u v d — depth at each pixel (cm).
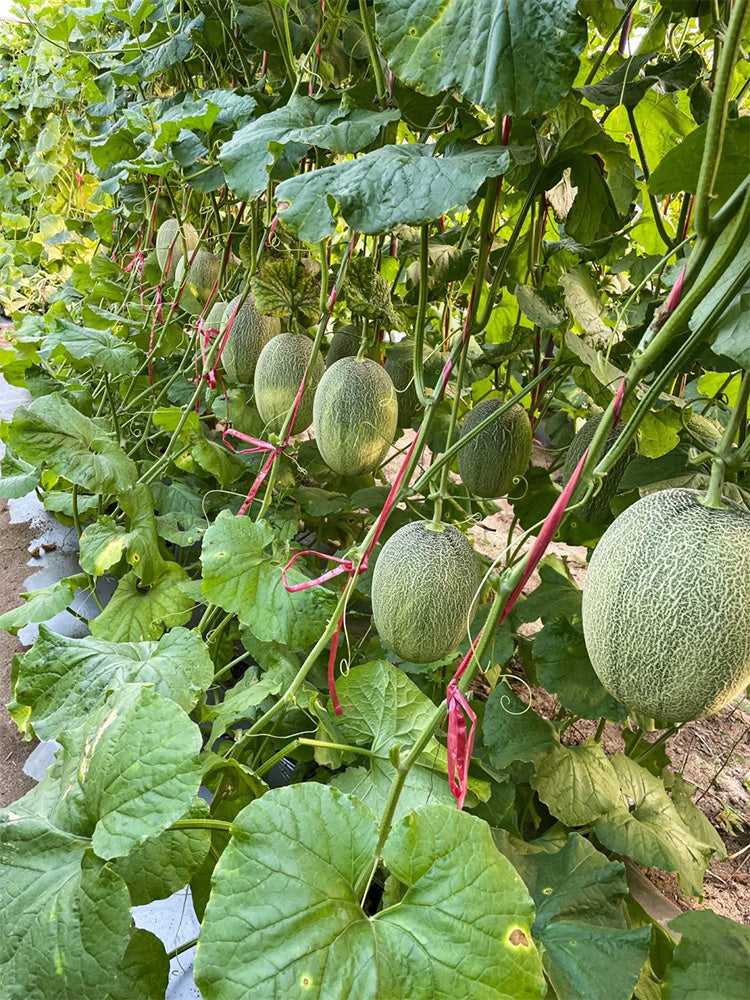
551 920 151
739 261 98
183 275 315
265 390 230
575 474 102
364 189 125
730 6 152
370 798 165
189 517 282
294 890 104
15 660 169
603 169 175
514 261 228
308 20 241
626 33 193
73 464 239
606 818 191
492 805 199
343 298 200
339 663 234
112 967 104
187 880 127
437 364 270
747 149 107
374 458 198
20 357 345
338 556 309
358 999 96
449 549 154
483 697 300
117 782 115
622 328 211
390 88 172
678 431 173
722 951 131
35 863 113
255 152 171
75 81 479
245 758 214
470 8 115
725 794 278
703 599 99
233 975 96
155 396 354
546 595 207
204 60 324
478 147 137
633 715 226
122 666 163
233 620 257
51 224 644
